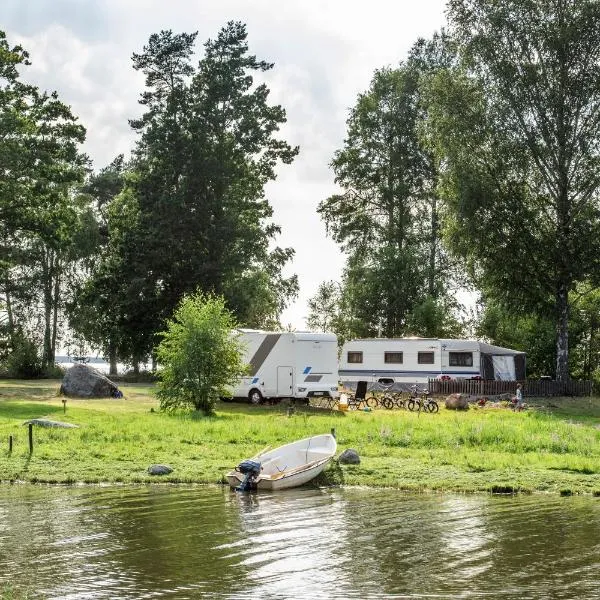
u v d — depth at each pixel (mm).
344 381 53438
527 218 49812
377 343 52406
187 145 64688
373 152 70000
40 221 51312
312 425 31219
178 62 67688
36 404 39125
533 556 14344
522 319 62531
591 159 49406
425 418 35625
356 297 68188
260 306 72812
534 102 50188
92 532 16016
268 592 12406
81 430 28781
